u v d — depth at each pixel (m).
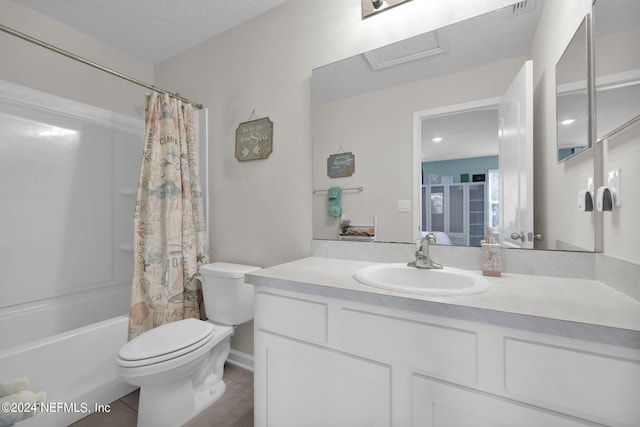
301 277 1.10
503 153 1.21
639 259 0.76
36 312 1.75
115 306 2.13
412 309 0.81
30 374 1.24
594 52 0.94
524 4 1.19
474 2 1.28
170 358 1.22
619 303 0.76
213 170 2.06
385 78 1.46
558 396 0.65
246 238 1.90
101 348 1.50
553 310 0.70
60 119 1.88
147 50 2.29
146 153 1.73
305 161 1.69
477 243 1.25
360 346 0.90
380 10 1.46
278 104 1.78
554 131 1.12
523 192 1.17
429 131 1.36
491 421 0.72
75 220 1.95
